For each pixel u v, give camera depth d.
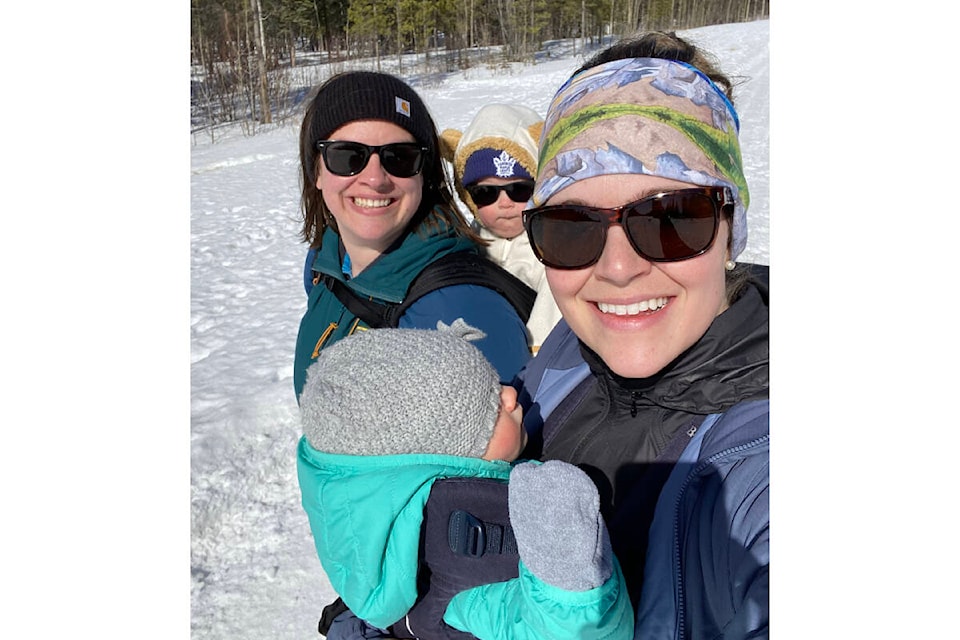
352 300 1.83
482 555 1.05
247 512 2.92
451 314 1.64
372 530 1.09
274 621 2.39
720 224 0.98
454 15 16.97
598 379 1.16
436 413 1.11
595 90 1.04
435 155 1.92
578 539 0.86
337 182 1.80
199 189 8.97
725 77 1.13
